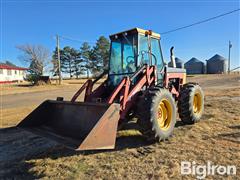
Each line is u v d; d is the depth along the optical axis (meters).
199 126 5.81
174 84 6.40
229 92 12.48
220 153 4.10
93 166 3.91
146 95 4.60
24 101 15.23
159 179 3.35
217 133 5.20
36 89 25.53
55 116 5.11
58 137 4.26
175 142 4.76
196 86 6.22
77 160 4.20
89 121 4.29
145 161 3.96
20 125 4.98
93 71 55.88
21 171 3.92
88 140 3.43
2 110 11.30
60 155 4.50
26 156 4.58
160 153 4.25
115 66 5.68
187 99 5.86
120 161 4.03
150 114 4.45
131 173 3.58
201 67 50.28
